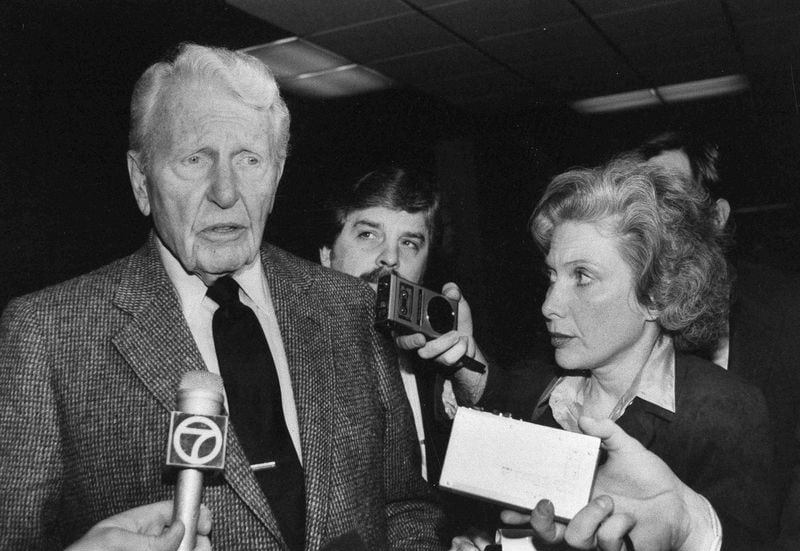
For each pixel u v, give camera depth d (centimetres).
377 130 498
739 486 106
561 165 583
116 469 96
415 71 474
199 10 321
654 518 87
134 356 98
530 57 462
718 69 496
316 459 104
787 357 149
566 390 130
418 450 129
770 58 475
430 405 166
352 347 118
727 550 98
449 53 446
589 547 82
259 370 107
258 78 110
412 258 186
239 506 98
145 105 108
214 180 104
